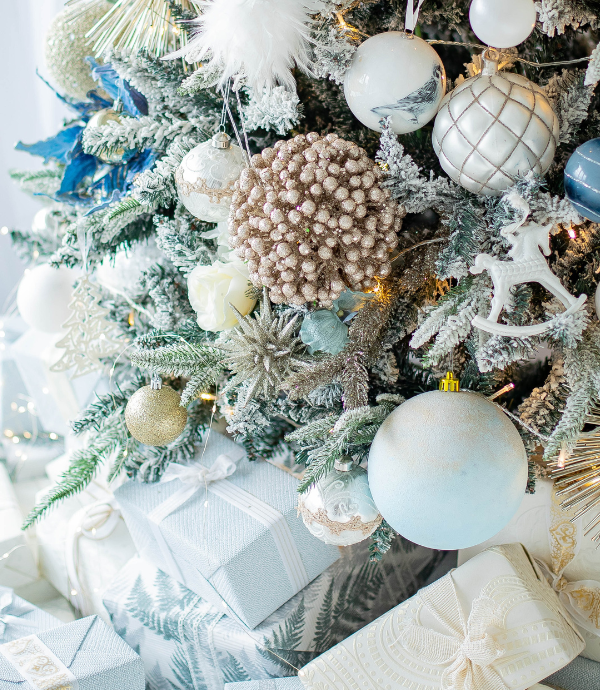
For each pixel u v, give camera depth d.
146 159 1.05
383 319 0.88
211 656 1.11
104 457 1.15
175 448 1.15
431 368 0.95
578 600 1.04
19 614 1.24
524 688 0.97
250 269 0.84
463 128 0.79
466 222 0.82
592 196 0.76
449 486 0.81
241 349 0.90
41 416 1.62
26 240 1.36
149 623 1.16
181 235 1.01
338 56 0.82
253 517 1.06
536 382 1.01
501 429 0.83
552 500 1.04
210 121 0.99
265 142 0.99
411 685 1.00
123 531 1.34
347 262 0.83
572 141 0.85
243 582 1.04
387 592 1.18
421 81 0.81
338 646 1.03
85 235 1.03
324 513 0.91
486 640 0.97
